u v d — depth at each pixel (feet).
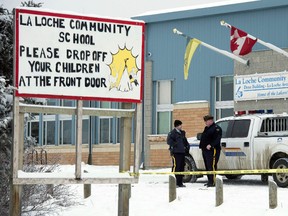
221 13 110.22
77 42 40.57
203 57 112.88
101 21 41.14
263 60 102.94
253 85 103.50
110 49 41.34
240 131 73.36
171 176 57.36
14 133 39.22
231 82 110.73
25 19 39.47
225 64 110.22
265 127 72.33
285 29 104.06
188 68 103.50
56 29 40.11
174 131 72.08
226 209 53.01
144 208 56.34
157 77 117.70
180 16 114.32
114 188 70.74
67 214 54.75
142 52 42.16
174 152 71.51
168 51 116.57
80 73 40.63
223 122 75.10
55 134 130.31
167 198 59.72
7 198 47.32
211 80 112.27
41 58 39.78
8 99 43.73
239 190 64.59
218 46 110.83
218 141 70.59
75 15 40.50
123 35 41.68
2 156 45.96
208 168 70.49
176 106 114.83
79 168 40.52
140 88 42.16
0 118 43.93
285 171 55.36
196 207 54.90
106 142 124.36
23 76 39.45
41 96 39.78
